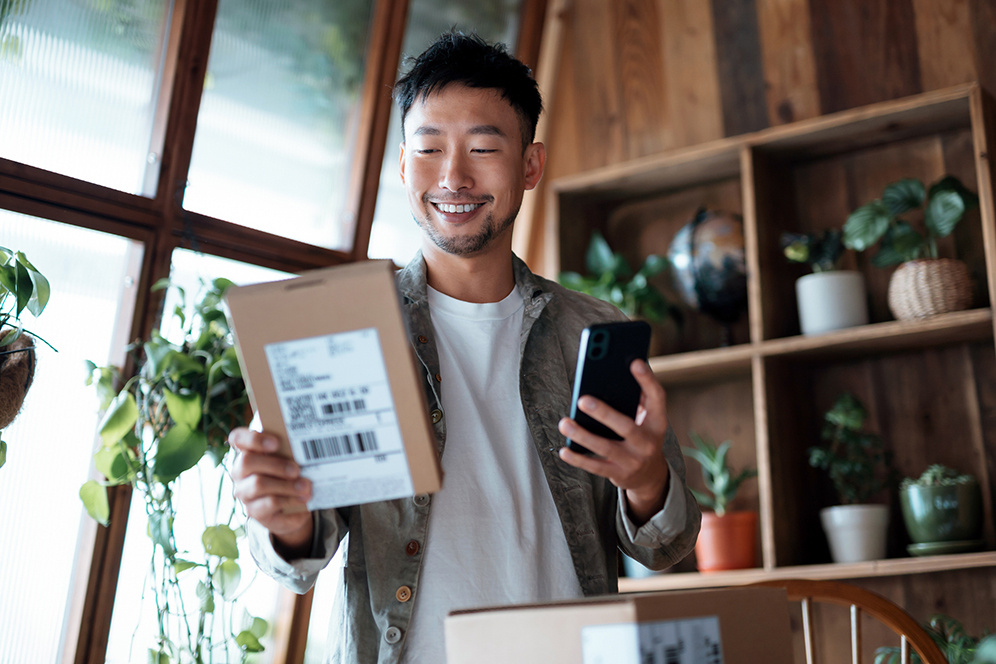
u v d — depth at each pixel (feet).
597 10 11.19
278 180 9.41
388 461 3.22
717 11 10.39
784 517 8.48
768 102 9.92
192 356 7.43
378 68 9.96
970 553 7.79
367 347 3.17
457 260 4.57
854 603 5.58
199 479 8.26
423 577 3.94
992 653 4.09
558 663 2.83
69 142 7.95
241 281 9.01
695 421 9.94
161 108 8.42
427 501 4.02
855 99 9.41
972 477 7.96
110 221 8.00
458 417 4.27
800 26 9.84
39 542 7.66
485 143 4.40
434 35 10.62
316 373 3.21
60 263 7.82
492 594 3.94
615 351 3.53
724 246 9.31
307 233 9.66
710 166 9.72
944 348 8.71
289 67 9.48
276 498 3.31
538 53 11.42
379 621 3.88
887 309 9.02
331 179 9.87
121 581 7.98
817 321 8.64
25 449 7.60
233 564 7.47
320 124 9.75
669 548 4.20
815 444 9.17
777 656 3.15
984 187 7.85
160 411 7.34
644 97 10.73
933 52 9.07
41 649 7.66
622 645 2.76
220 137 8.96
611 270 9.89
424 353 4.35
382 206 10.36
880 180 9.28
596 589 4.18
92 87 8.09
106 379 7.37
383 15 9.96
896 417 8.85
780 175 9.60
